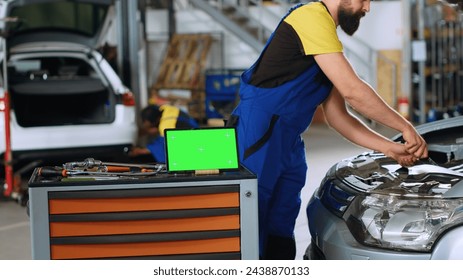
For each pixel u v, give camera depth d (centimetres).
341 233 373
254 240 331
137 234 326
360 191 383
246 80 416
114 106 808
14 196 742
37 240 321
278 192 432
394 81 1343
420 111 1334
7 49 805
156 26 1458
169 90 1418
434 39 1334
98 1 788
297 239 579
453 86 1380
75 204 323
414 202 358
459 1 501
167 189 326
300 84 403
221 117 1292
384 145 410
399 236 354
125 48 999
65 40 836
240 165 353
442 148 444
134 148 864
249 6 1433
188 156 339
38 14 1254
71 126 783
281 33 399
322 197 415
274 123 407
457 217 346
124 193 324
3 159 761
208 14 1380
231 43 1410
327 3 401
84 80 839
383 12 1362
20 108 845
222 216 329
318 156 994
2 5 755
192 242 329
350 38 1383
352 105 390
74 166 354
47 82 833
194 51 1389
